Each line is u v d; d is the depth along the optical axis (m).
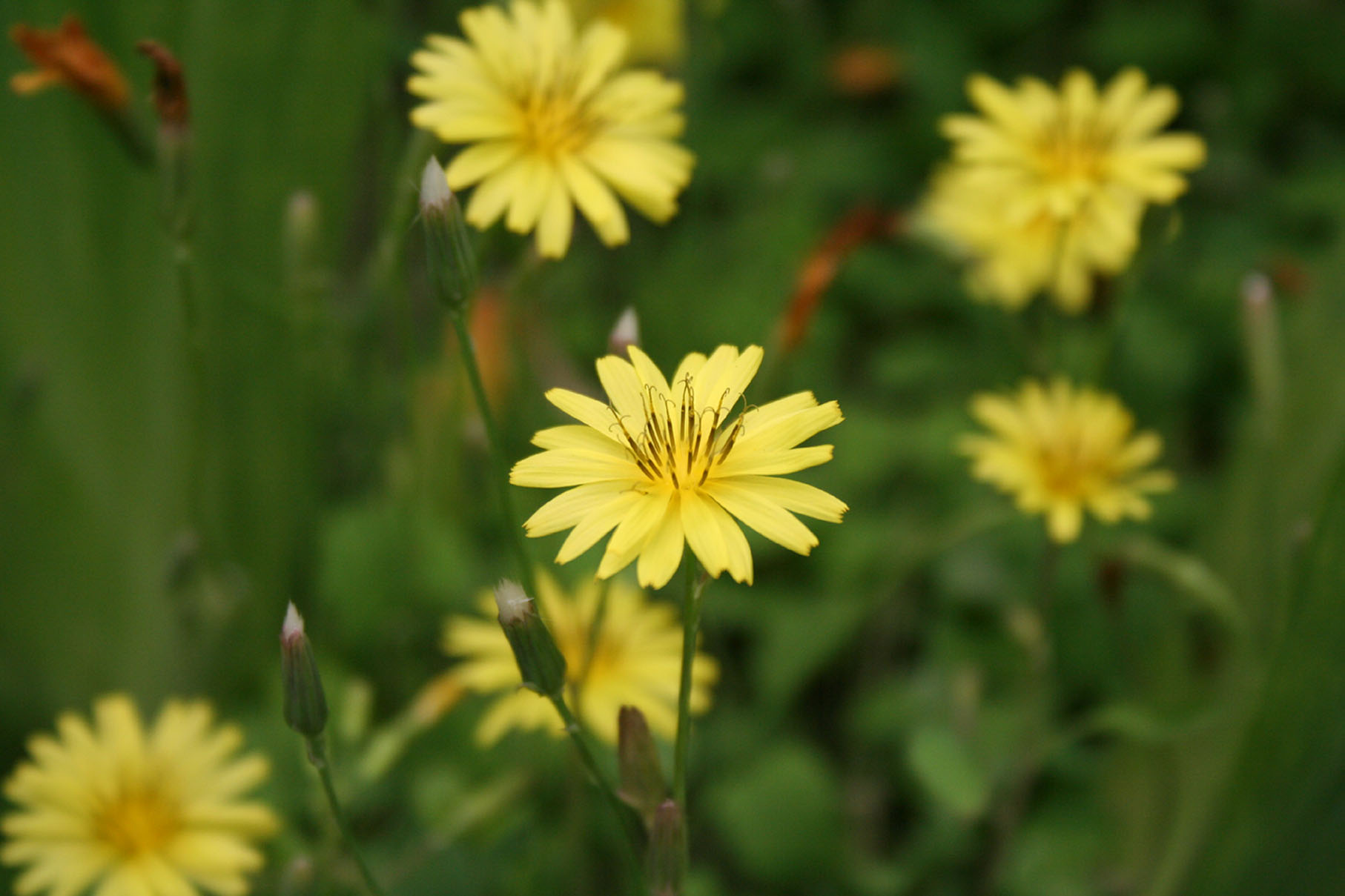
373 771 0.28
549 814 0.31
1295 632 0.28
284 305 0.30
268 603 0.33
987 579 0.34
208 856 0.27
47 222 0.31
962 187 0.33
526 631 0.24
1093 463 0.30
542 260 0.30
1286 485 0.31
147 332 0.32
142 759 0.28
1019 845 0.32
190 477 0.30
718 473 0.24
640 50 0.34
